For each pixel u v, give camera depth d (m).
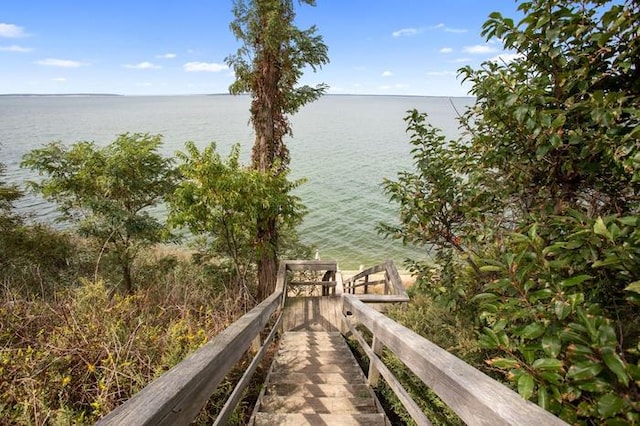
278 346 4.57
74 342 3.24
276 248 7.96
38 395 2.57
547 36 1.68
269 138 7.66
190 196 6.55
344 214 26.16
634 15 1.50
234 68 7.38
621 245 1.21
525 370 1.13
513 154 2.16
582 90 1.75
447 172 2.71
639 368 0.89
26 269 7.28
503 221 2.35
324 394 3.02
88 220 7.45
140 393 1.14
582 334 1.13
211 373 1.53
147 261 9.59
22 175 28.94
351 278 8.15
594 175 1.88
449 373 1.27
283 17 7.15
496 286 1.44
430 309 3.68
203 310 4.86
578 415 1.12
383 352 3.66
